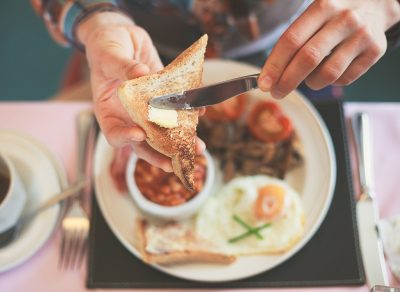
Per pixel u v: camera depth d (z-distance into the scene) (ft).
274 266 1.42
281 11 1.72
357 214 1.53
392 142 1.64
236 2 1.66
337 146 1.64
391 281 1.42
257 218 1.48
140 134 1.04
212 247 1.44
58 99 1.93
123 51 1.28
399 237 1.47
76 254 1.49
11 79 3.10
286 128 1.59
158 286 1.44
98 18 1.52
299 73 1.12
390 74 2.95
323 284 1.44
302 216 1.49
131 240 1.49
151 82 1.03
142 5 1.73
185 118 1.07
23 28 3.22
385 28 1.31
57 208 1.53
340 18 1.12
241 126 1.67
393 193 1.58
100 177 1.55
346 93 2.92
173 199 1.49
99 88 1.34
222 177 1.62
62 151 1.66
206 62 1.67
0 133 1.63
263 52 1.91
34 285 1.45
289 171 1.59
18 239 1.47
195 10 1.71
